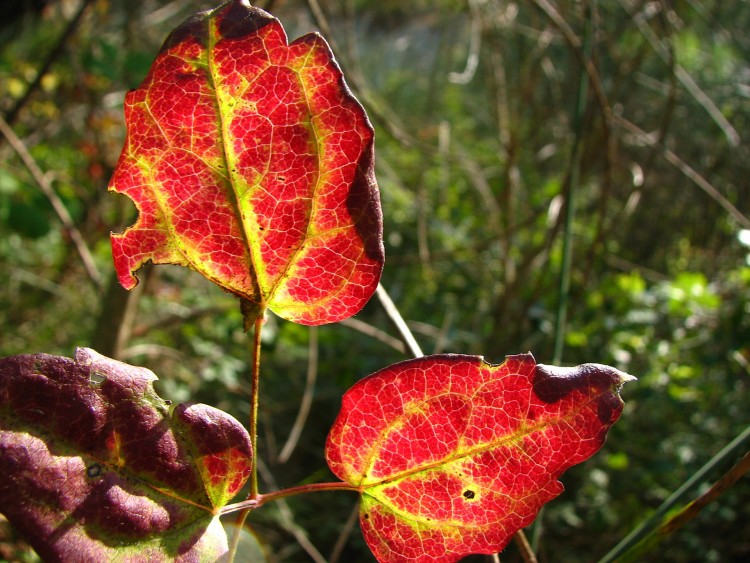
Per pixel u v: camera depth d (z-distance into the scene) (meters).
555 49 1.46
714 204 1.35
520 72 1.20
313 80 0.14
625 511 0.90
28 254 1.34
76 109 1.30
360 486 0.15
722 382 0.98
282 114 0.14
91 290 1.25
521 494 0.15
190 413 0.14
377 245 0.15
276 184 0.15
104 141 1.25
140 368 0.14
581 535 0.91
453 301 1.24
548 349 0.85
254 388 0.15
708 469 0.29
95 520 0.13
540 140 1.65
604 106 0.63
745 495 0.90
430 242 1.34
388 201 1.44
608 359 0.95
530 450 0.15
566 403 0.15
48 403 0.13
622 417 0.98
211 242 0.15
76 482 0.13
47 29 1.29
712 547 0.84
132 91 0.14
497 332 0.94
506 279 0.95
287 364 1.17
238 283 0.15
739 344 0.88
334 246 0.15
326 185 0.15
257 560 0.18
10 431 0.13
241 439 0.14
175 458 0.14
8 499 0.12
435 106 2.25
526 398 0.15
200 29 0.14
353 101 0.14
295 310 0.15
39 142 1.32
